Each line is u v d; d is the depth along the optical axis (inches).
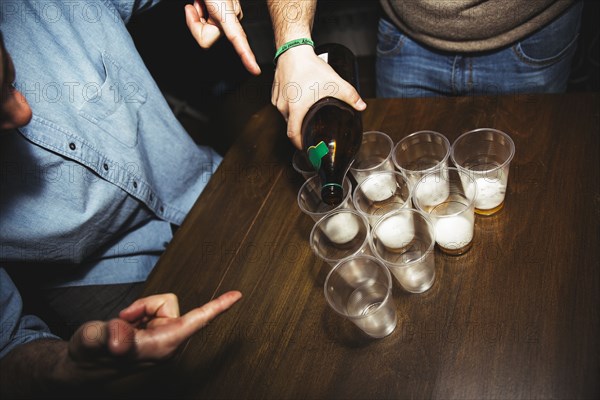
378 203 36.4
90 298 49.7
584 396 25.7
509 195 35.7
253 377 31.0
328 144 36.5
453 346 29.2
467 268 32.5
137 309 28.0
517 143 39.0
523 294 30.3
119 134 47.7
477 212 35.2
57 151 43.4
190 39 81.7
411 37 55.7
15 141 41.6
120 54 48.8
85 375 28.5
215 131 93.8
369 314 27.7
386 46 59.3
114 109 47.4
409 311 31.5
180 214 54.8
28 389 31.2
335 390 29.2
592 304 28.8
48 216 44.6
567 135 38.1
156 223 53.5
